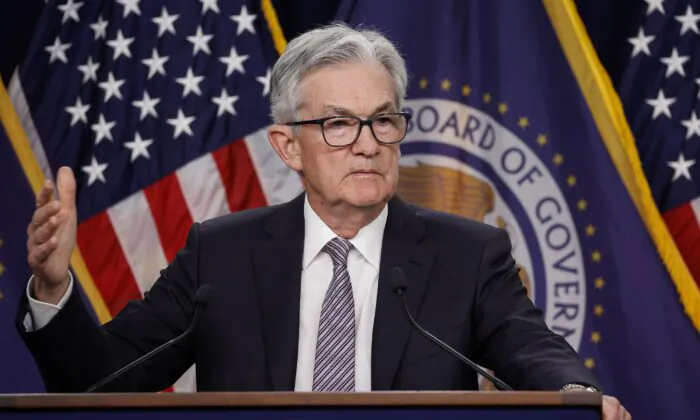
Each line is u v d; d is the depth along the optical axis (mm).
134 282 15117
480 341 8727
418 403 5930
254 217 9414
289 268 8891
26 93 15492
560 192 14945
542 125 15086
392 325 8500
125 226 15203
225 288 8867
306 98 8734
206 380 8617
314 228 9055
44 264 7457
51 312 7750
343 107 8562
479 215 14984
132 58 15578
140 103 15477
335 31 8828
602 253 14789
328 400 5922
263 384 8398
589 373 7730
